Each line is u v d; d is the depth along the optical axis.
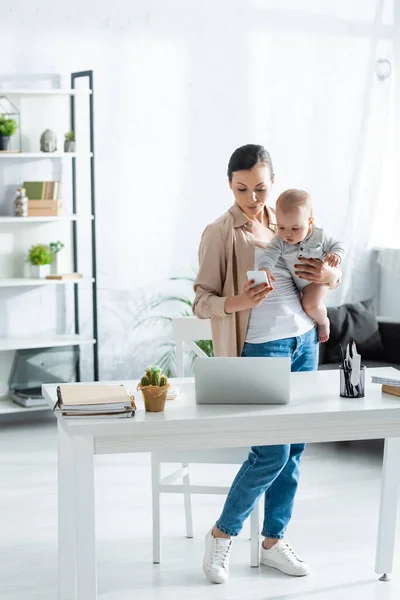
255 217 3.43
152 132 6.48
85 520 2.90
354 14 7.00
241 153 3.29
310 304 3.42
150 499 4.57
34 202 5.92
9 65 6.05
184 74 6.53
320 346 5.90
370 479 4.86
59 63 6.18
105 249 6.44
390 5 7.12
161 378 2.97
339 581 3.55
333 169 7.06
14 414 6.26
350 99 7.06
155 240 6.57
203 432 2.91
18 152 5.84
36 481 4.85
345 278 7.18
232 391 3.04
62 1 6.15
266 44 6.75
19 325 6.21
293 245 3.34
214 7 6.56
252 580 3.56
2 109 6.02
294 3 6.80
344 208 7.13
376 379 3.22
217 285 3.39
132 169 6.46
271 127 6.83
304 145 6.95
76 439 2.84
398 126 7.16
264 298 3.21
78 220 6.34
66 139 6.04
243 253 3.35
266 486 3.39
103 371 6.49
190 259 6.68
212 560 3.53
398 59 7.14
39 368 5.95
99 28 6.27
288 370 3.04
